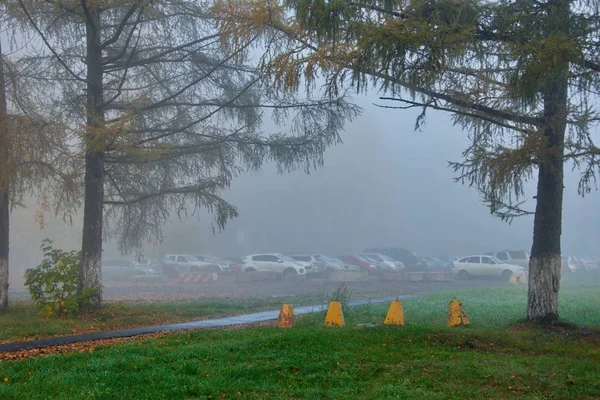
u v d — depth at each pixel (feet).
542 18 37.09
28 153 48.83
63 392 23.32
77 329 47.06
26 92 51.42
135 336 42.24
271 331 40.40
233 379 25.59
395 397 23.76
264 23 40.40
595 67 38.17
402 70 36.47
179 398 23.07
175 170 61.31
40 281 51.60
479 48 37.14
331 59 37.99
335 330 38.96
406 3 37.99
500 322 50.80
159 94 59.82
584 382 27.40
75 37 56.65
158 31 57.21
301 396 23.71
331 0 35.83
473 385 26.18
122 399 22.84
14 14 51.52
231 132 60.49
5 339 41.09
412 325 43.68
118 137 50.44
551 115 42.01
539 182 45.52
